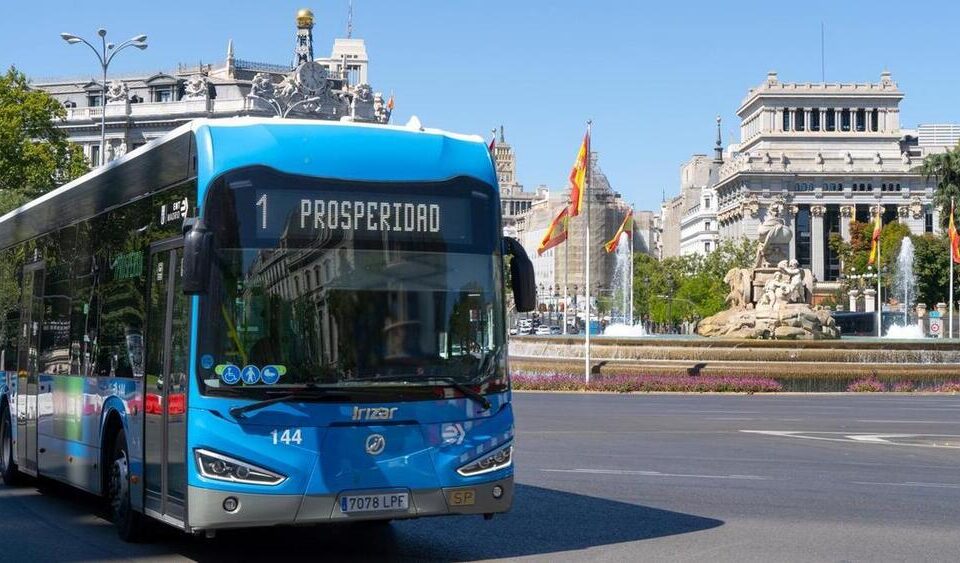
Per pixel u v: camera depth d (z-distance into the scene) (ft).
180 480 34.50
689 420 99.40
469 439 35.17
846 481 56.65
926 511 46.50
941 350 158.51
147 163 40.42
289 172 34.86
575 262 569.64
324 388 33.73
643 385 147.54
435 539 40.78
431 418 34.73
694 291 406.21
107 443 43.86
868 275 363.56
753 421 98.78
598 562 35.81
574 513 46.06
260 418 33.24
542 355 174.70
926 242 352.08
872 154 588.50
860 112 593.01
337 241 34.88
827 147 591.37
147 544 41.04
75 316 48.39
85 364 46.50
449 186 36.42
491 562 36.24
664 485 54.70
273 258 34.22
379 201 35.50
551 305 563.48
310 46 456.45
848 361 155.22
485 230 36.76
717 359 155.43
